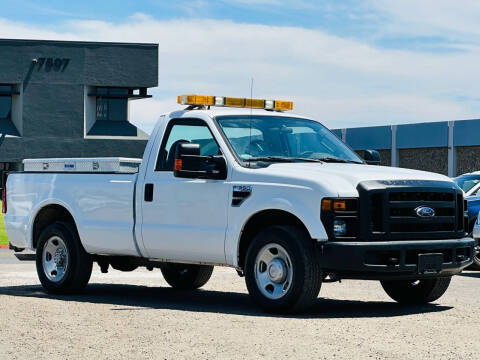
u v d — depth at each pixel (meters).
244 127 10.45
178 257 10.59
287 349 7.38
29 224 12.25
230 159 10.06
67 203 11.69
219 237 10.00
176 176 10.25
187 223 10.33
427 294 10.55
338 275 9.28
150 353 7.20
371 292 12.02
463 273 15.16
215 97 10.85
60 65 64.38
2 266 16.05
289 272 9.38
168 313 9.54
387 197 9.33
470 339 7.94
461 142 45.22
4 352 7.26
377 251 9.26
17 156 64.00
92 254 11.67
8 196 12.66
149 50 64.88
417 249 9.45
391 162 50.09
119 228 11.00
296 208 9.34
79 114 64.50
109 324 8.70
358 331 8.32
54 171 12.05
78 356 7.09
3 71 63.78
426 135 47.56
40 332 8.21
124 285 13.14
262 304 9.59
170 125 10.80
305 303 9.35
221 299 11.30
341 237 9.20
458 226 10.09
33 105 64.19
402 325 8.73
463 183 16.78
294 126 10.83
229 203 9.92
